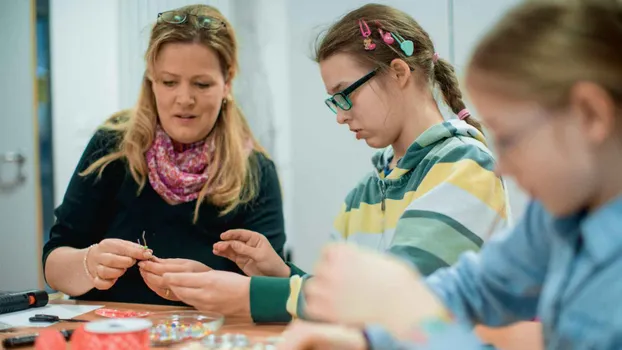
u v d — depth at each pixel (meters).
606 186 0.64
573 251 0.70
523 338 1.00
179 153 1.71
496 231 1.10
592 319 0.66
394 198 1.29
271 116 3.11
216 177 1.66
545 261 0.80
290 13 2.74
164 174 1.65
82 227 1.67
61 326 1.19
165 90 1.59
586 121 0.60
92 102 3.12
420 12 2.45
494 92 0.64
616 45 0.61
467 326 0.71
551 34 0.62
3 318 1.25
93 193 1.68
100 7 3.07
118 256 1.36
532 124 0.62
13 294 1.32
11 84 3.06
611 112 0.60
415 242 1.06
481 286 0.86
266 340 1.01
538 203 0.79
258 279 1.16
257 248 1.42
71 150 3.16
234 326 1.14
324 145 2.72
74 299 1.55
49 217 3.14
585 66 0.60
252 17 3.09
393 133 1.25
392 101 1.23
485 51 0.66
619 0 0.64
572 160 0.62
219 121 1.71
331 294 0.69
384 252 1.14
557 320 0.70
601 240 0.65
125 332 0.88
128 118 1.78
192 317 1.18
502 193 1.13
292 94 2.76
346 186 2.69
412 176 1.25
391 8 1.29
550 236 0.76
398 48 1.22
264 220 1.71
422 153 1.23
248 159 1.74
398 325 0.66
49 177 3.14
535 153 0.63
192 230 1.66
